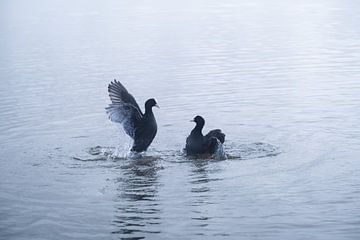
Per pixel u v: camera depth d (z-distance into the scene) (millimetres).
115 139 16156
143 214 11031
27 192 12352
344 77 23312
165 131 16891
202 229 10305
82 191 12336
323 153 14336
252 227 10336
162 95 21109
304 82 22625
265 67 25891
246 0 62406
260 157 14250
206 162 14070
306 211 10969
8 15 55188
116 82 14945
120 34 38781
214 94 21031
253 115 18156
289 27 39500
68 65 27797
